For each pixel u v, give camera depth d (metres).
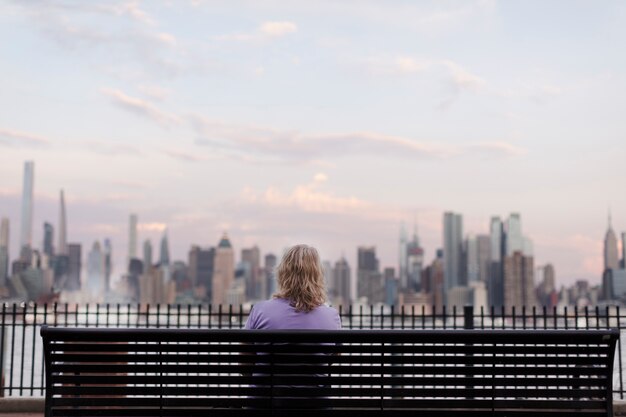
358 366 4.14
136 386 4.12
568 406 4.19
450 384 4.15
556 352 4.17
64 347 4.11
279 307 4.45
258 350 4.12
